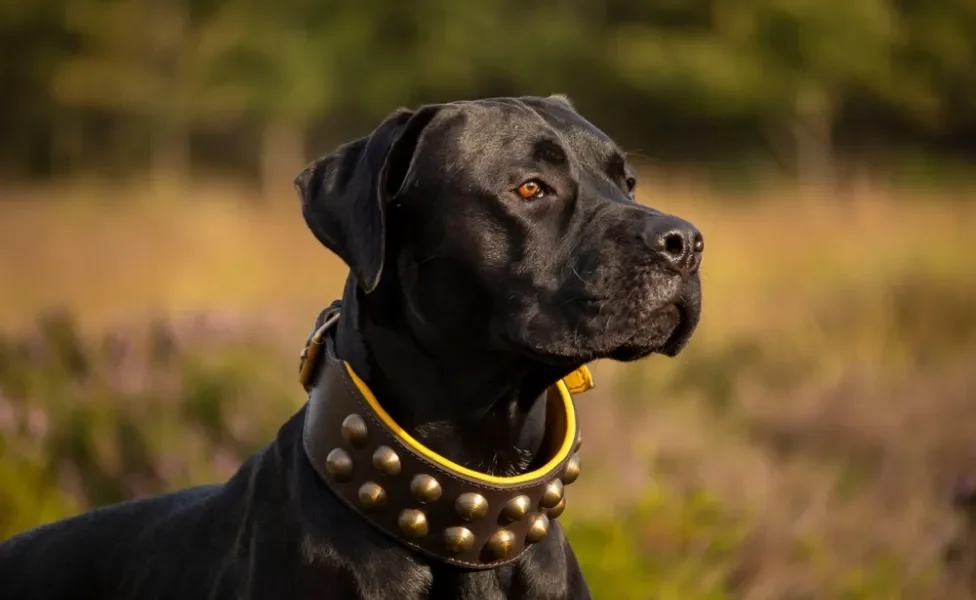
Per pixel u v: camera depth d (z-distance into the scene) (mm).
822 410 7602
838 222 16328
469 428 3402
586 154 3545
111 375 6926
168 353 7414
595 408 7238
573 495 5961
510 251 3365
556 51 33281
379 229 3289
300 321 9148
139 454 6383
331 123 33844
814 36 32750
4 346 7379
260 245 15156
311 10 31844
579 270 3305
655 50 32719
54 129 34781
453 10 32281
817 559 5477
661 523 5480
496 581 3270
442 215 3402
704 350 9297
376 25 32156
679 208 16984
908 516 5969
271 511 3354
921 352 9750
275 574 3250
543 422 3518
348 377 3250
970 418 7402
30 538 4078
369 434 3193
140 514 3914
